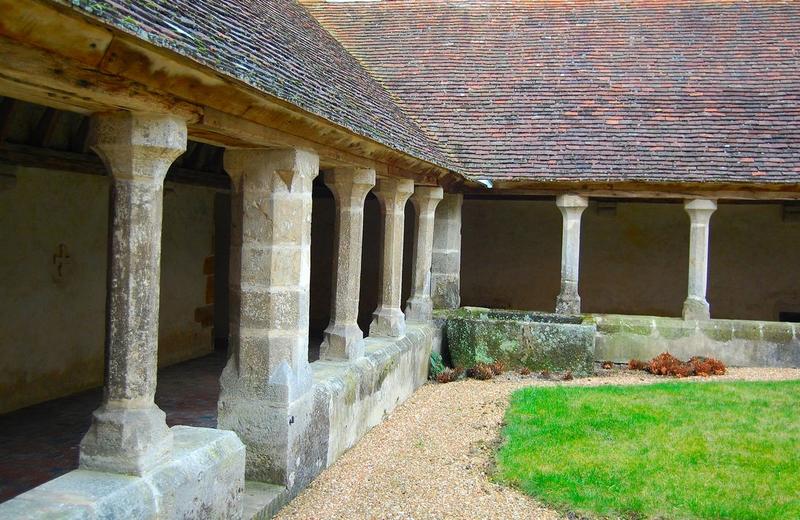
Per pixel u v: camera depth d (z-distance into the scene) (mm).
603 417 7121
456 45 12961
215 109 4035
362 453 6238
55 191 7219
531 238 13766
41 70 2871
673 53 12172
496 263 13883
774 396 8008
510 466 5773
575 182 9977
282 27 6406
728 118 10656
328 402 5766
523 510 4984
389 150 6527
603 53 12383
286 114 4543
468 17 13789
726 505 4910
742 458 5852
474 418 7430
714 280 13383
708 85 11367
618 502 5004
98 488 3281
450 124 11117
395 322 8273
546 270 13719
